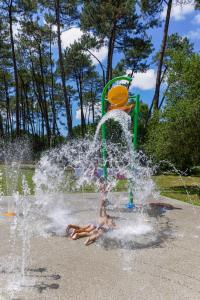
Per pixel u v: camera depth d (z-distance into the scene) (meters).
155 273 3.78
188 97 9.92
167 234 5.20
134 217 6.20
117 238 4.94
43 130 36.16
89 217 6.08
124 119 6.84
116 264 4.01
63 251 4.40
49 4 22.20
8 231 5.20
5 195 8.24
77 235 4.90
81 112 32.97
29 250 4.41
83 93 39.41
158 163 11.80
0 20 23.86
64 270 3.82
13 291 3.33
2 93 37.47
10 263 3.99
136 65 26.53
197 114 9.45
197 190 10.02
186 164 10.55
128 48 22.73
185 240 4.92
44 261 4.06
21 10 23.58
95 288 3.41
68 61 30.67
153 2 17.53
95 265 3.97
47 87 36.50
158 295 3.29
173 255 4.32
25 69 32.22
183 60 10.15
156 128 10.32
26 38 28.00
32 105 39.50
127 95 6.68
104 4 19.80
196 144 9.70
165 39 17.08
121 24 20.95
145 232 5.27
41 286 3.44
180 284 3.52
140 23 20.86
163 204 7.39
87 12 20.44
